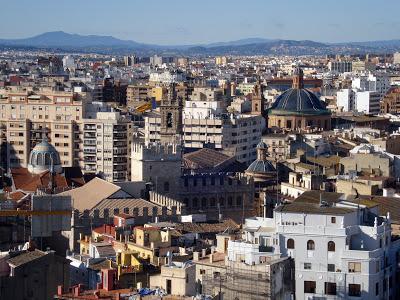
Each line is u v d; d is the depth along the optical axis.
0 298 198.38
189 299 189.25
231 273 199.00
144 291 195.75
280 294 199.12
